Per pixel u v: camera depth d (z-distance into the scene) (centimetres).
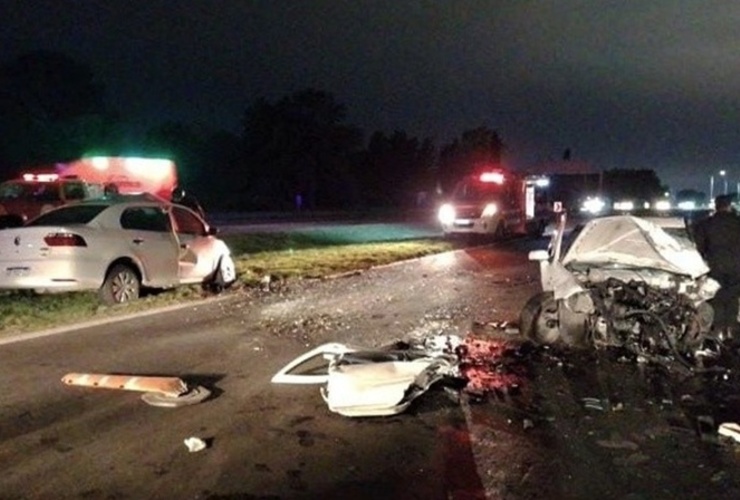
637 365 908
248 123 5788
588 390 809
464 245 2700
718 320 973
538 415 725
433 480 571
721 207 991
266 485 561
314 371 870
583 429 686
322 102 5909
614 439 661
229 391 798
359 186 6512
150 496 541
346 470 589
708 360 921
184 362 916
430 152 7138
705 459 614
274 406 747
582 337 983
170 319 1186
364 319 1209
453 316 1240
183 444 641
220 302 1362
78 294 1368
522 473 585
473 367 902
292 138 5759
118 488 554
